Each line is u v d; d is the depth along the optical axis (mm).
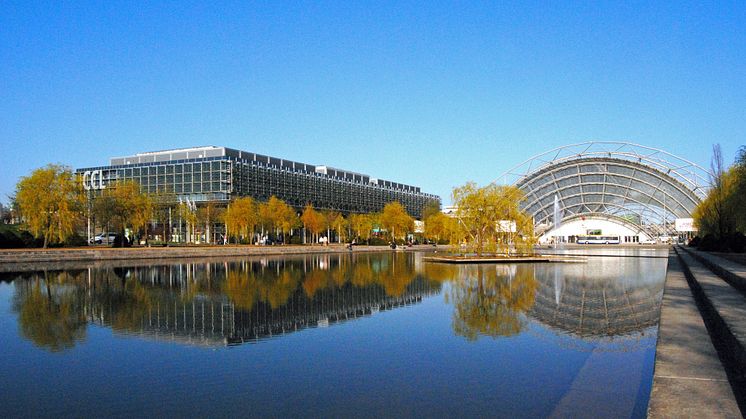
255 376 13742
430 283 37219
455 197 69438
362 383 13062
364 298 29078
